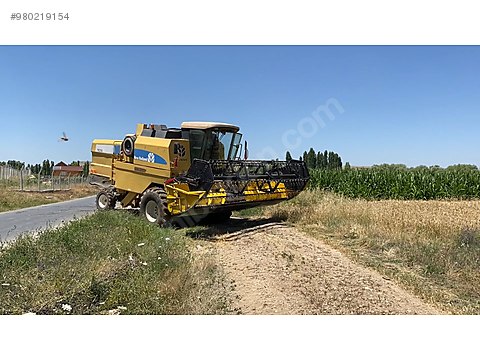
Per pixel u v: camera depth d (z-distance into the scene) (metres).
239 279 6.54
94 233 8.77
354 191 21.42
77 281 5.81
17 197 22.27
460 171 23.28
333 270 6.95
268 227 10.69
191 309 5.18
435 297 5.79
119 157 13.15
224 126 11.64
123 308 5.16
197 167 9.79
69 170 56.50
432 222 10.27
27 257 6.91
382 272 6.89
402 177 21.77
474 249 7.79
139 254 7.39
